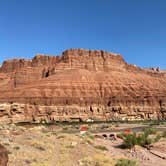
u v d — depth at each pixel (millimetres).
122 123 112688
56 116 140250
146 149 28453
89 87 162375
